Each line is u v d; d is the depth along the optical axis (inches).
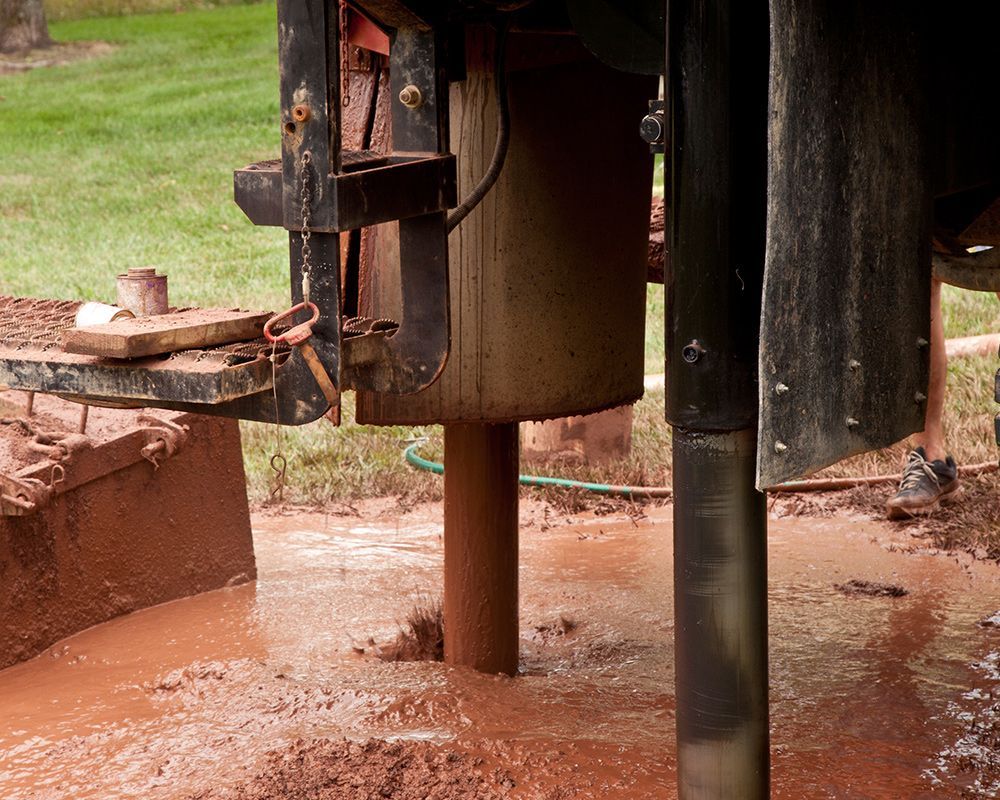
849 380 210.8
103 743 290.8
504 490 326.3
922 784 264.5
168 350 223.8
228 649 352.5
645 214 309.4
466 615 331.0
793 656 344.2
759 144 201.8
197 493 397.4
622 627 372.5
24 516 339.6
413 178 226.8
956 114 251.9
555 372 291.9
